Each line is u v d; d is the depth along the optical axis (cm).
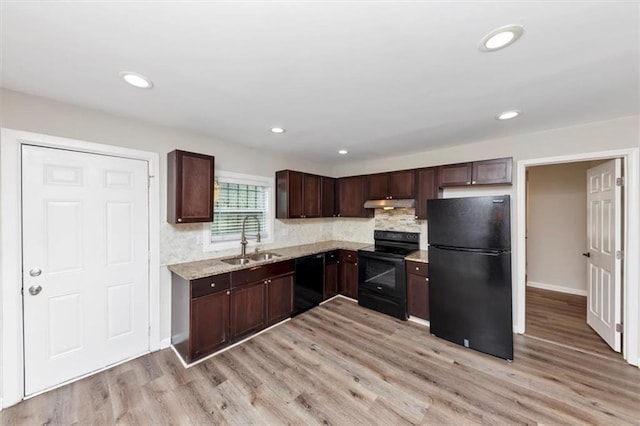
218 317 254
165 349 261
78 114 211
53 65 152
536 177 453
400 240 397
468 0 105
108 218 228
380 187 396
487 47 136
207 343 244
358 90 185
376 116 236
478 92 188
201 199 268
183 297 242
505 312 242
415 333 294
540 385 205
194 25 118
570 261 423
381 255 351
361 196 424
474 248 258
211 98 198
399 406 184
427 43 132
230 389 201
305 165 436
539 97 196
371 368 228
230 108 217
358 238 458
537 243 452
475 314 257
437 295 283
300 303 346
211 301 248
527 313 345
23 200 188
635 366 228
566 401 187
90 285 219
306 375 218
